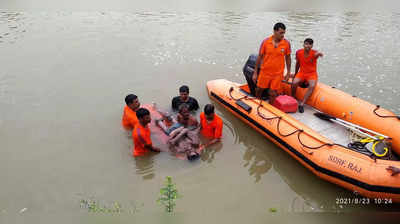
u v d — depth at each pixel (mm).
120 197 3861
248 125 5418
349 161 3848
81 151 4695
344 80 6906
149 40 9398
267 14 12234
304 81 5621
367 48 8656
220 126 4688
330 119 5051
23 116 5578
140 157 4547
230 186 4074
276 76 5074
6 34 9680
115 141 4926
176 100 5562
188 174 4258
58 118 5531
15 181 4086
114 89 6582
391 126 4359
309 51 5145
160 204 3742
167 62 7965
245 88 6199
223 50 8727
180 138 4562
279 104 5281
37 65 7633
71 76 7125
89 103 6031
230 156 4637
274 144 4926
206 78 7160
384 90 6453
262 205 3781
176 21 11281
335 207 3770
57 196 3863
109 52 8484
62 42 9125
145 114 4184
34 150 4699
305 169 4422
